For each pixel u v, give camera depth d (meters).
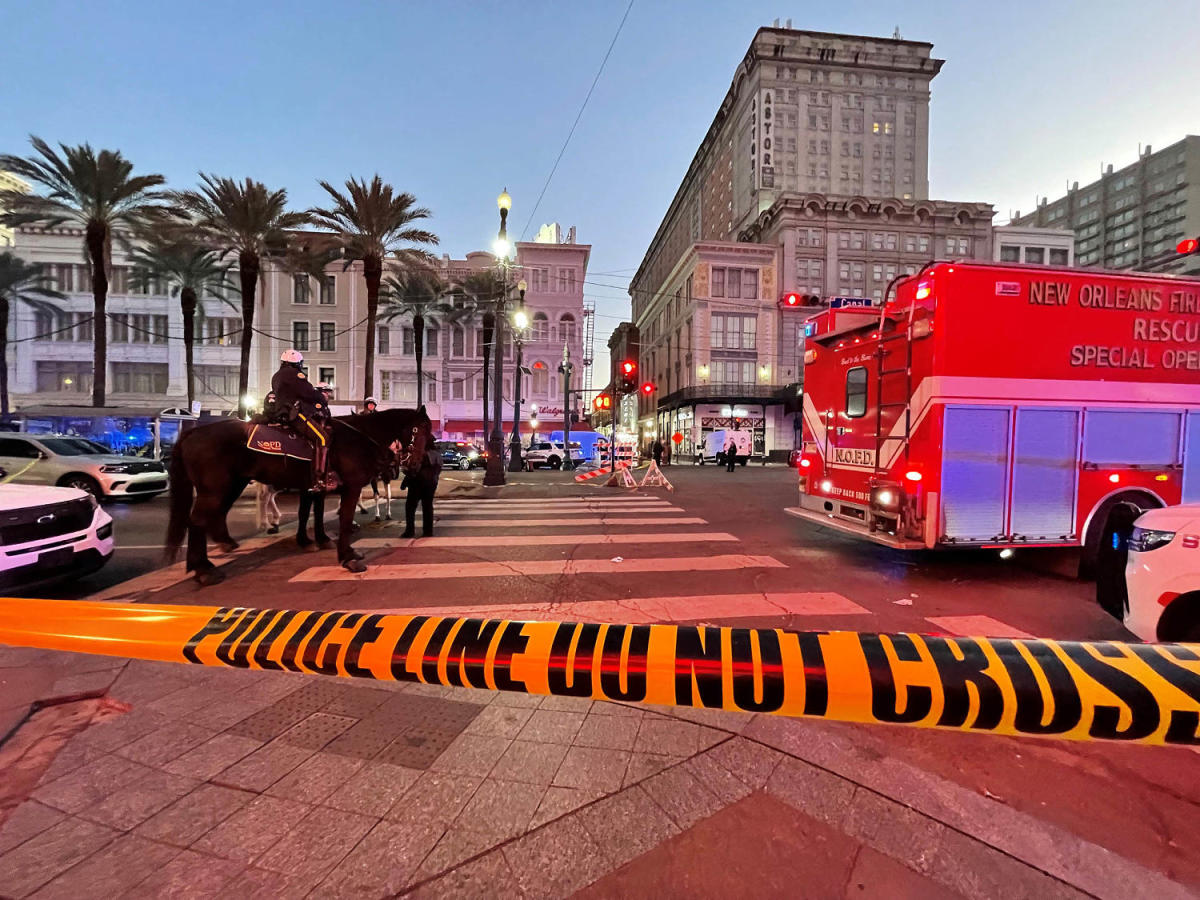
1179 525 3.17
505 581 5.81
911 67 67.94
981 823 2.14
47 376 41.38
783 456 48.59
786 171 66.56
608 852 1.96
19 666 3.46
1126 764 2.55
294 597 5.20
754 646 1.28
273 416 5.79
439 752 2.60
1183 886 1.82
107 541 5.33
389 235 26.53
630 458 22.95
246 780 2.36
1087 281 5.79
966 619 4.71
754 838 2.04
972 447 5.64
